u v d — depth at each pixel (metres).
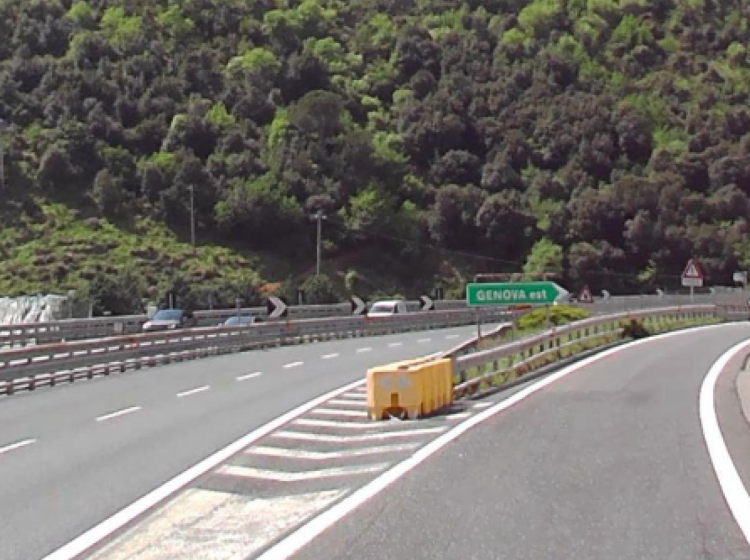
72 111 77.62
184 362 30.42
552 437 13.54
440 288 77.12
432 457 12.10
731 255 80.50
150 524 9.09
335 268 75.69
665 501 9.49
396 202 82.69
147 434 15.04
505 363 22.48
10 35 87.25
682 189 84.56
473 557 7.55
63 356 24.42
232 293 61.22
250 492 10.56
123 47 87.69
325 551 7.83
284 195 76.94
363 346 36.81
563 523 8.63
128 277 59.81
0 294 58.19
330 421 16.22
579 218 81.31
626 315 35.75
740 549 7.74
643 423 14.82
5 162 71.50
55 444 14.20
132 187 74.06
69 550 8.12
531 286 23.50
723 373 22.47
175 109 83.00
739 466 11.31
